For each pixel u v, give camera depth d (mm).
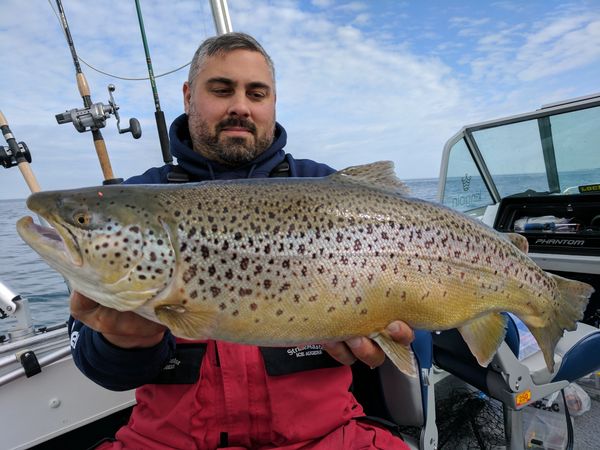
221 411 540
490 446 802
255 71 684
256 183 501
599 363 725
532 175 1428
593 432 909
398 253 508
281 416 540
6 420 671
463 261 552
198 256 453
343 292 477
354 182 543
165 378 544
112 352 484
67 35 911
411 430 744
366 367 677
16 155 831
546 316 636
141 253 448
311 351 556
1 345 709
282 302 462
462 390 914
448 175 1447
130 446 559
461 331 581
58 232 437
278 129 786
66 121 864
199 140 707
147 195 467
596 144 1260
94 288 450
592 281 1219
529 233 1241
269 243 464
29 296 1833
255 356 543
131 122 908
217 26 1060
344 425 567
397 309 508
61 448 812
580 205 1199
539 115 1306
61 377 720
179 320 451
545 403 850
